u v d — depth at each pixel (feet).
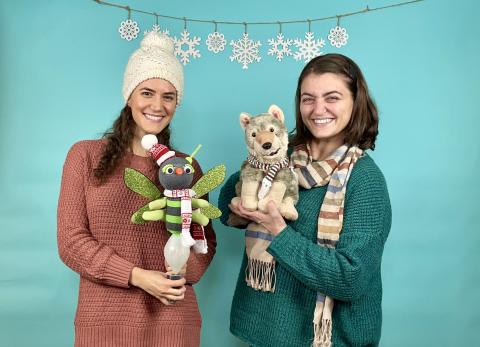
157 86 4.33
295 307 4.32
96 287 4.14
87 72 6.15
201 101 6.31
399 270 6.23
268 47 6.27
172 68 4.40
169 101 4.47
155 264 4.26
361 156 4.43
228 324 6.49
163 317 4.26
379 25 6.13
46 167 6.12
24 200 6.10
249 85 6.30
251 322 4.55
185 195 3.79
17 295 6.14
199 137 6.34
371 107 4.50
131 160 4.43
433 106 6.13
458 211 6.17
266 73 6.29
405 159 6.17
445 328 6.23
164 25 6.21
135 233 4.21
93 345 4.09
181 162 3.78
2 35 5.98
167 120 4.50
